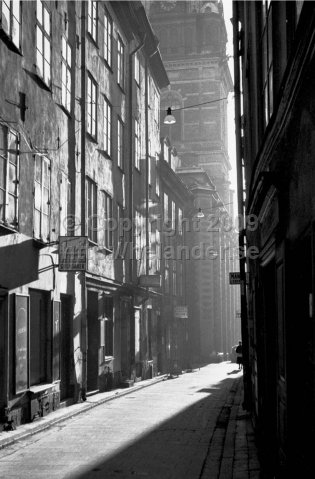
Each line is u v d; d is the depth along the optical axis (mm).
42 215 15031
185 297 43844
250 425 13039
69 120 18047
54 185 16188
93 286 20266
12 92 13133
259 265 9867
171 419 14781
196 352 48562
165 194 37500
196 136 56406
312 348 5312
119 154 25031
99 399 18688
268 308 9062
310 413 5457
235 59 15703
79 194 18766
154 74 34281
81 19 19547
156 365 32562
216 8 57406
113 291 23109
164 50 57344
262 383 9734
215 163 56125
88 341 20562
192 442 11461
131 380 24172
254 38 10094
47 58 15938
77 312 18047
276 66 7066
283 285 6340
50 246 15227
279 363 7035
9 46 12961
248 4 11969
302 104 5168
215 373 35656
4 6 12656
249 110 12102
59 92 16891
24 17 14047
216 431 12789
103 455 10281
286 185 6379
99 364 20844
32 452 10578
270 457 8672
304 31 4480
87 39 20375
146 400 19484
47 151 15523
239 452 9977
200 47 57000
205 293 49438
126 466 9406
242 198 15625
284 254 6238
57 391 15734
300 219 5520
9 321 12555
